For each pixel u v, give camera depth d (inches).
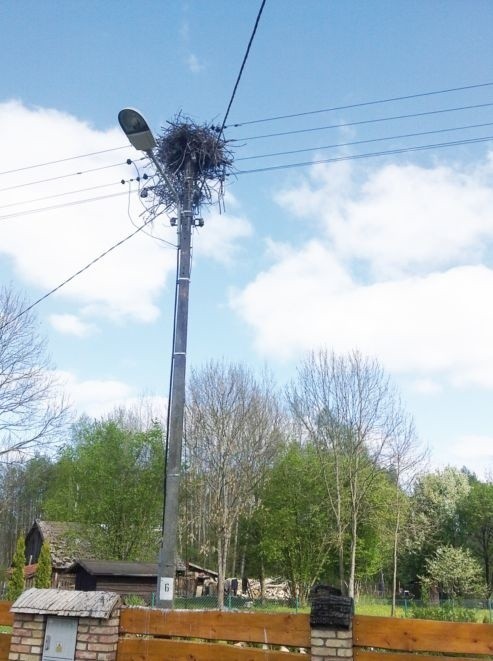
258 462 1686.8
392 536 1678.2
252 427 1688.0
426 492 2320.4
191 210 447.5
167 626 312.7
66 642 315.9
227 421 1665.8
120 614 322.0
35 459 1149.1
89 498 1397.6
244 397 1702.8
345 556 1651.1
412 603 1497.3
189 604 1459.2
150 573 1076.5
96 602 316.5
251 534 1812.3
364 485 1563.7
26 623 325.1
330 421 1600.6
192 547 1892.2
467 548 2121.1
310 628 286.2
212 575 1766.7
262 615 298.0
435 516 2267.5
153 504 1407.5
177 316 422.9
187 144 454.3
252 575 1934.1
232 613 303.4
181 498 1752.0
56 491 1487.5
